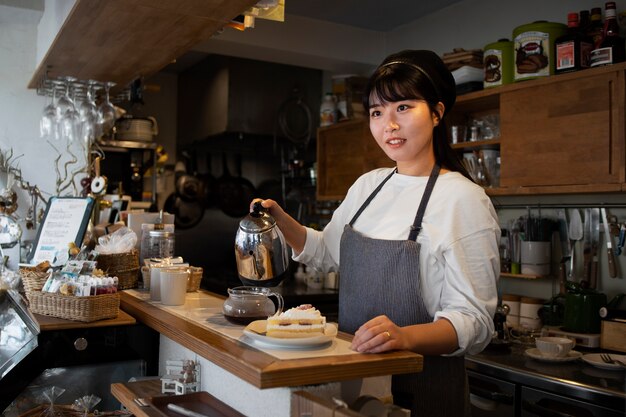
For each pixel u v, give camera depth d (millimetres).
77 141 3535
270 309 1615
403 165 1716
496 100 3320
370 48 4562
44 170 3463
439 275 1548
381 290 1580
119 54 2695
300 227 1925
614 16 2730
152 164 4484
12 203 3021
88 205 2539
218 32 2330
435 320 1448
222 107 5223
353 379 1200
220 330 1524
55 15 2643
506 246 3424
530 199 3367
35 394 1750
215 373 1576
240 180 5930
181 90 6090
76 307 1812
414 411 1571
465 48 3953
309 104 5531
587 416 2211
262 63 5305
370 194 1810
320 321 1346
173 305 1957
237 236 1728
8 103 3389
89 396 1744
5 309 2229
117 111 3742
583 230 3104
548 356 2576
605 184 2633
